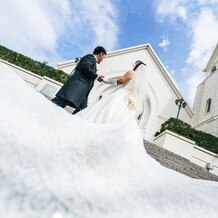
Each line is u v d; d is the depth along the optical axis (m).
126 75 3.45
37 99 1.01
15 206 0.48
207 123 14.60
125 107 3.15
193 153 10.14
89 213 0.54
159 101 15.89
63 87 4.15
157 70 16.50
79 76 4.15
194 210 0.73
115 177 0.76
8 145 0.61
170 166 6.36
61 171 0.63
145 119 15.61
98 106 3.19
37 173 0.57
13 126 0.70
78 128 0.99
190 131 10.81
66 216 0.51
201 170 7.24
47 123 0.86
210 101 16.28
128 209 0.61
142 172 0.91
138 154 1.15
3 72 1.00
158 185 0.83
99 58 4.49
